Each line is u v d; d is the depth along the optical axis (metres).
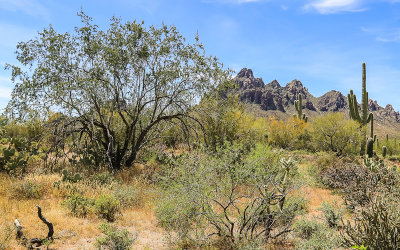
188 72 11.90
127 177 10.96
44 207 6.96
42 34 10.32
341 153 24.19
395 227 4.33
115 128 12.94
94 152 12.26
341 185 10.64
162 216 6.42
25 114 10.08
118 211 7.54
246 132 16.33
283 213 5.64
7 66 9.55
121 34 11.46
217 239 5.51
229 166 5.56
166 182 7.42
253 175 5.54
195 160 6.29
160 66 11.73
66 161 12.39
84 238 5.70
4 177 8.76
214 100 12.90
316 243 4.93
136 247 5.50
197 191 5.45
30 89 9.64
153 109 13.00
